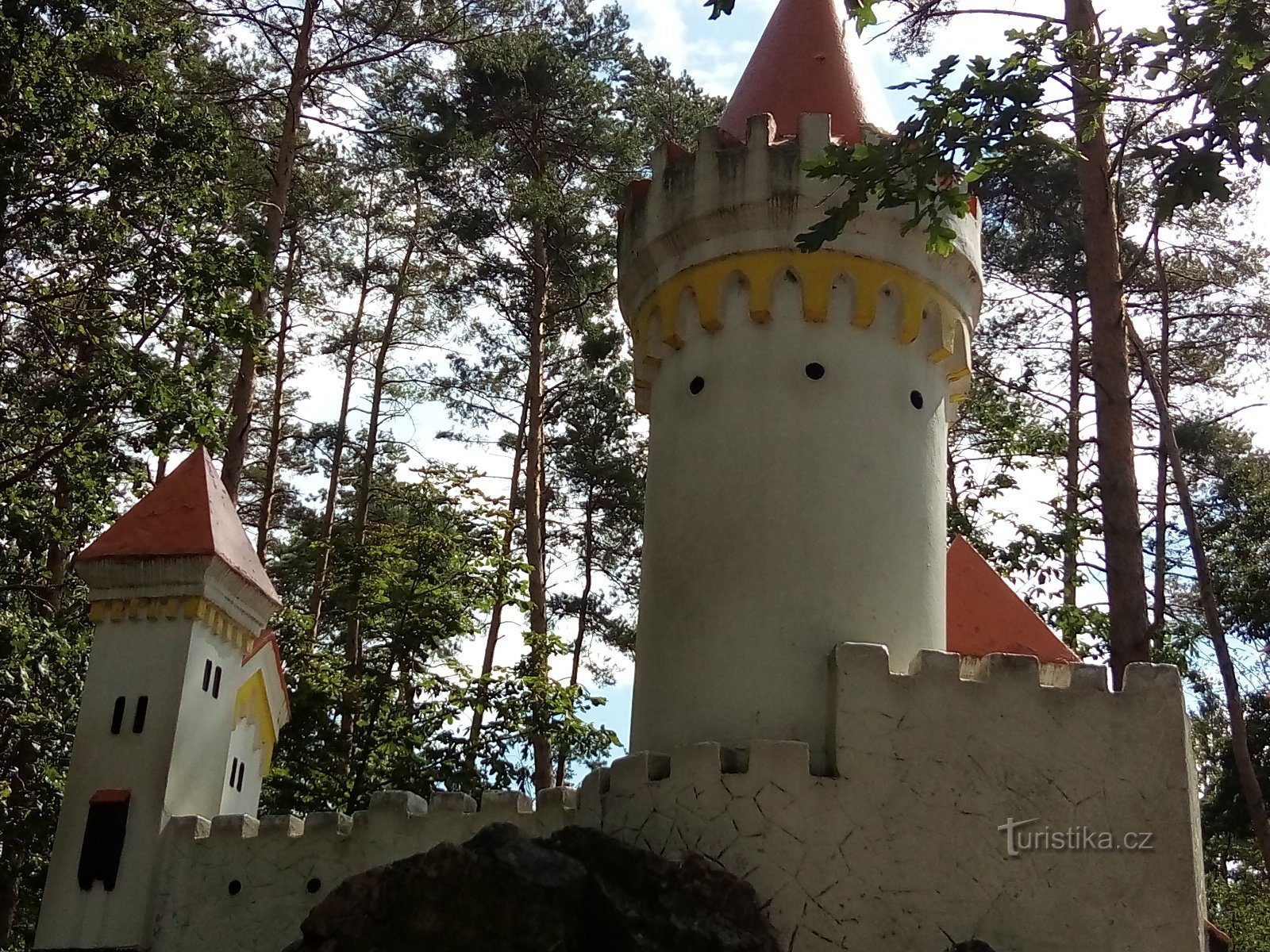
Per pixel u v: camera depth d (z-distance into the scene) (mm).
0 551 19188
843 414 14062
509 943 11086
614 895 11242
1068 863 11867
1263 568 28656
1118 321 16109
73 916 13656
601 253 31016
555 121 31219
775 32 16984
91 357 21969
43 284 19438
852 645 12492
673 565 14133
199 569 14914
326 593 28859
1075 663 12773
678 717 13469
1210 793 30547
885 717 12273
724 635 13477
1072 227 28266
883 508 13898
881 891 11711
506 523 26562
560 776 31031
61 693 19438
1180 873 11883
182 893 13586
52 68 18547
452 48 28781
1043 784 12094
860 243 14453
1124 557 15297
